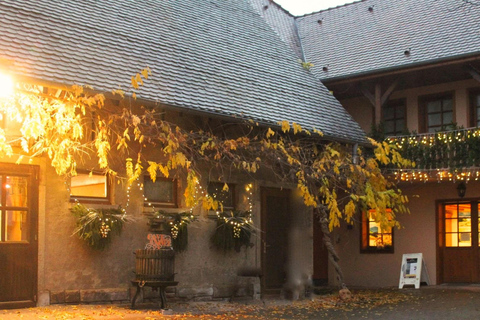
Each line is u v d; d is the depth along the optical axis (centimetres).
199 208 1298
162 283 1081
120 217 1130
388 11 1906
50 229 1066
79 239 1099
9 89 915
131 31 1282
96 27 1214
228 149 1227
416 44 1677
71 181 1108
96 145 1016
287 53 1672
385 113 1816
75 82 1018
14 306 1011
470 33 1617
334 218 1210
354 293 1487
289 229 1504
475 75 1522
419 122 1745
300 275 1501
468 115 1667
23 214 1043
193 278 1273
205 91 1255
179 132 1112
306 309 1191
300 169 1246
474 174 1499
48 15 1150
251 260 1394
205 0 1595
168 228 1203
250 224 1365
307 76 1642
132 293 1163
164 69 1234
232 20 1608
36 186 1055
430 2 1845
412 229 1742
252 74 1448
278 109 1385
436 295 1373
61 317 951
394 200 1319
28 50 1022
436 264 1694
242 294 1354
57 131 989
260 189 1445
